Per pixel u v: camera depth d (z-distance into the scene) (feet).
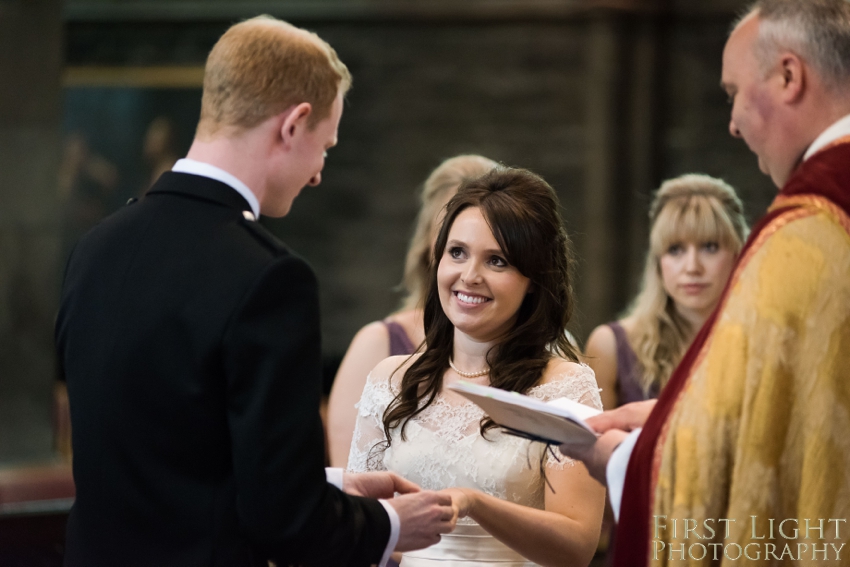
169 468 7.70
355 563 7.94
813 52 7.63
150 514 7.70
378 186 40.01
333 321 40.40
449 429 9.98
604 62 37.35
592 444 8.49
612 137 37.55
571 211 38.58
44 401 24.31
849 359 7.38
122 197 40.27
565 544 9.22
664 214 14.53
